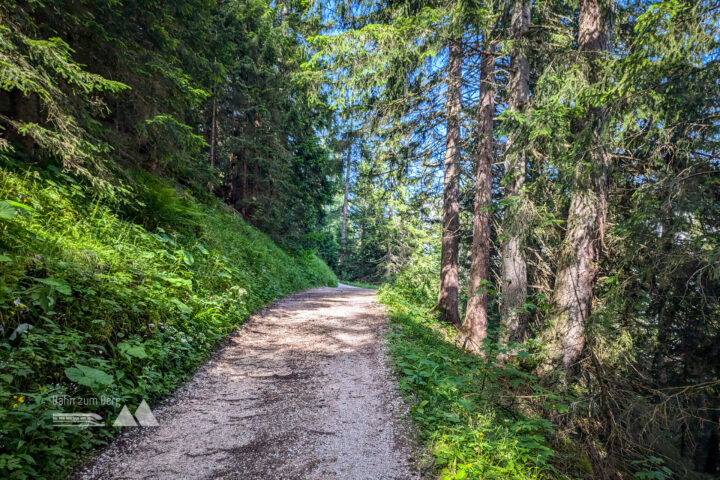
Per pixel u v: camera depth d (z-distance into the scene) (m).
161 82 7.70
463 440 3.59
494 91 10.21
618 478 4.93
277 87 16.23
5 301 3.35
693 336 6.51
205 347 5.65
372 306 11.09
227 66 12.57
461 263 17.25
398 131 10.65
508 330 7.79
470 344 9.59
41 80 4.39
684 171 5.13
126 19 6.95
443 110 10.87
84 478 2.75
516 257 9.26
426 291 16.48
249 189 17.45
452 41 8.37
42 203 5.11
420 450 3.50
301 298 11.97
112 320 4.29
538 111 5.82
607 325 5.61
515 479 3.10
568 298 6.59
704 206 4.96
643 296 5.96
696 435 6.18
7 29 4.13
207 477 2.94
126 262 5.45
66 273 4.13
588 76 6.18
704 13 4.17
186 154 9.47
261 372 5.28
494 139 10.15
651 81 4.72
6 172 4.91
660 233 5.14
